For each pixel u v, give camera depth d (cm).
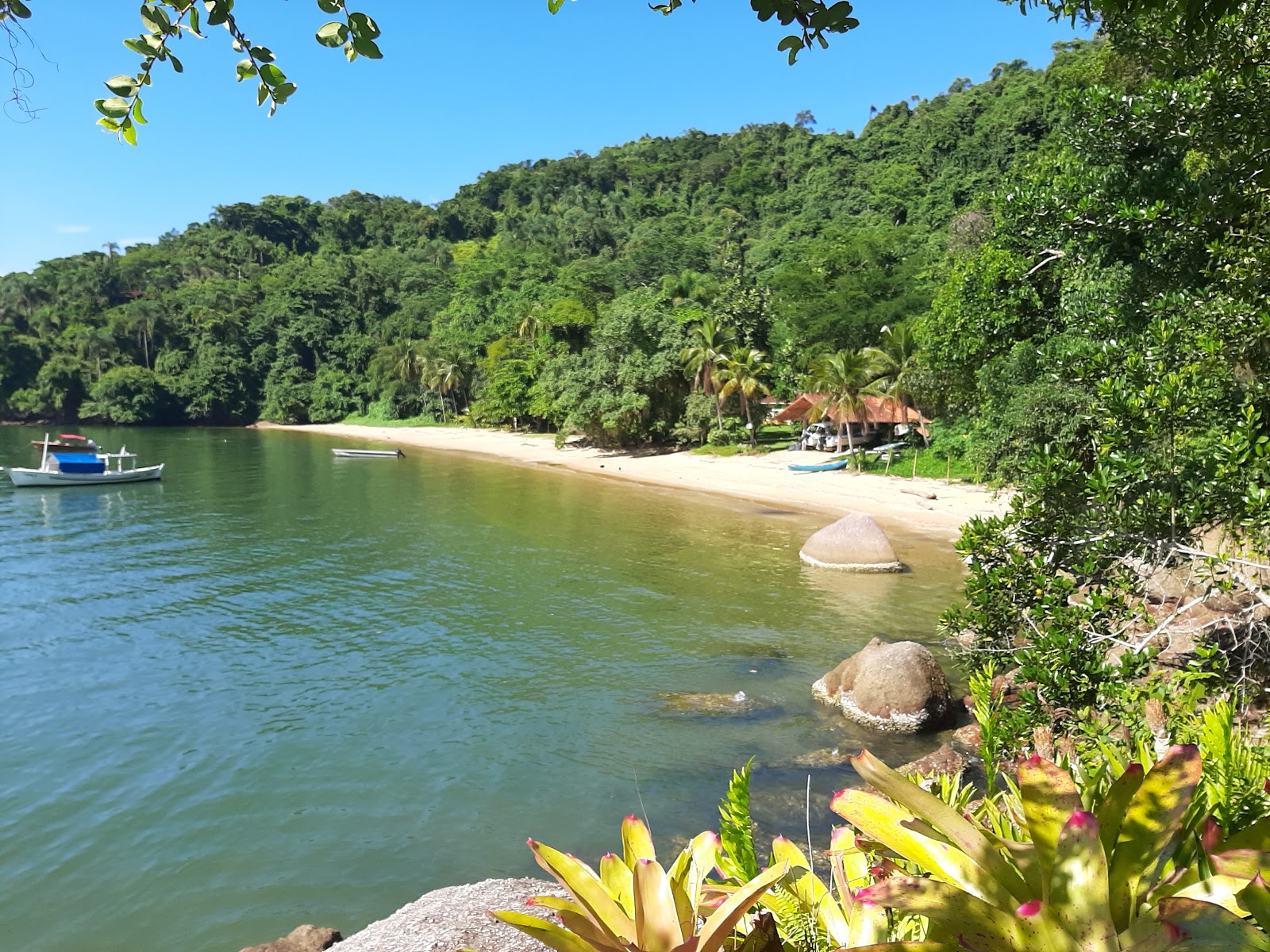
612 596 2138
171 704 1418
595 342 6619
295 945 735
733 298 6275
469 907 511
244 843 991
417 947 461
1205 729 238
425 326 11962
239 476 5178
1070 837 138
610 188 18488
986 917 142
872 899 148
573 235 14400
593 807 1055
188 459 6425
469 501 4025
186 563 2575
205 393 10912
